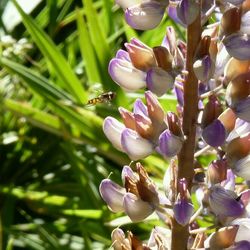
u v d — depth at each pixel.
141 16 0.38
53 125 0.66
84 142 0.65
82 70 0.79
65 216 0.70
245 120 0.38
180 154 0.39
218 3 0.38
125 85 0.39
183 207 0.38
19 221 0.75
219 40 0.38
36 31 0.68
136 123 0.39
